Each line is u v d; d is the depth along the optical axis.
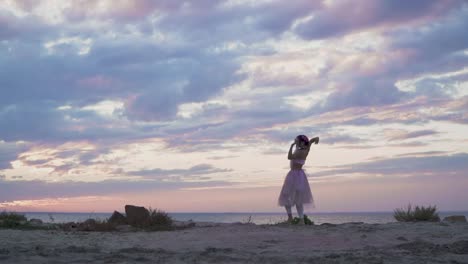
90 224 14.98
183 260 7.72
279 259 7.81
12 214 16.75
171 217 16.59
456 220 15.52
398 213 16.00
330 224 13.57
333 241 10.12
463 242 9.26
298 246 9.64
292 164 14.29
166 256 8.12
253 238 10.60
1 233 11.88
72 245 9.73
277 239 10.41
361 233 11.08
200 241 10.44
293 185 14.04
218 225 14.71
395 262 7.57
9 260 7.48
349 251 8.86
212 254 8.35
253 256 8.16
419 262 7.57
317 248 9.40
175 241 10.55
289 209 14.12
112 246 9.81
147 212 16.00
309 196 13.97
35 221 16.98
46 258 7.75
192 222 16.48
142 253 8.57
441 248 8.85
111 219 15.78
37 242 10.21
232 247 9.61
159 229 14.58
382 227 12.13
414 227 12.06
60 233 12.38
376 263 7.41
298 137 14.17
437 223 13.08
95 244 10.06
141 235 11.77
